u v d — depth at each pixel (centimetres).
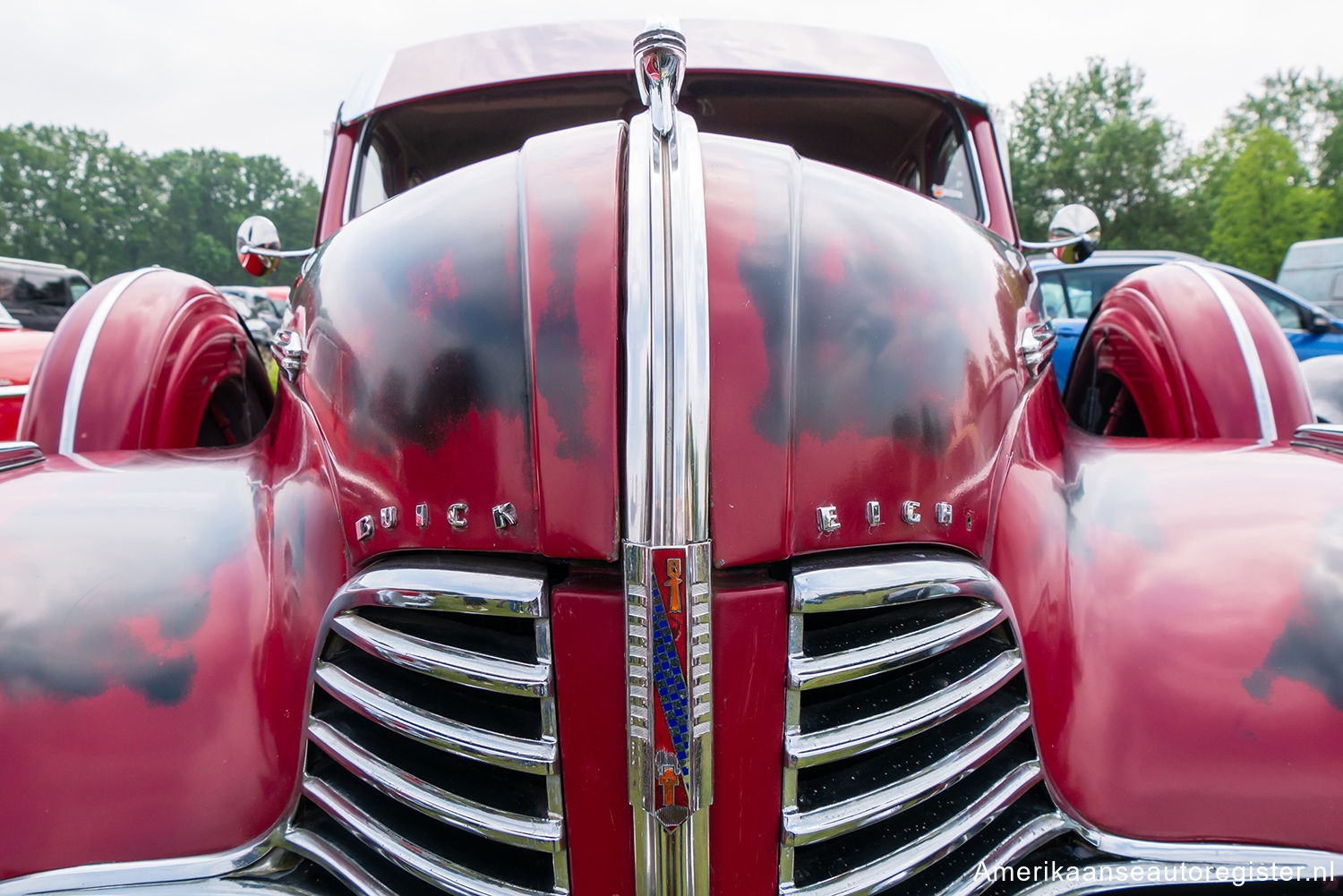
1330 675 117
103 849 116
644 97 126
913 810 119
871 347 126
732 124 263
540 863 114
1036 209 5331
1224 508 137
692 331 107
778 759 110
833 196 145
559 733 109
